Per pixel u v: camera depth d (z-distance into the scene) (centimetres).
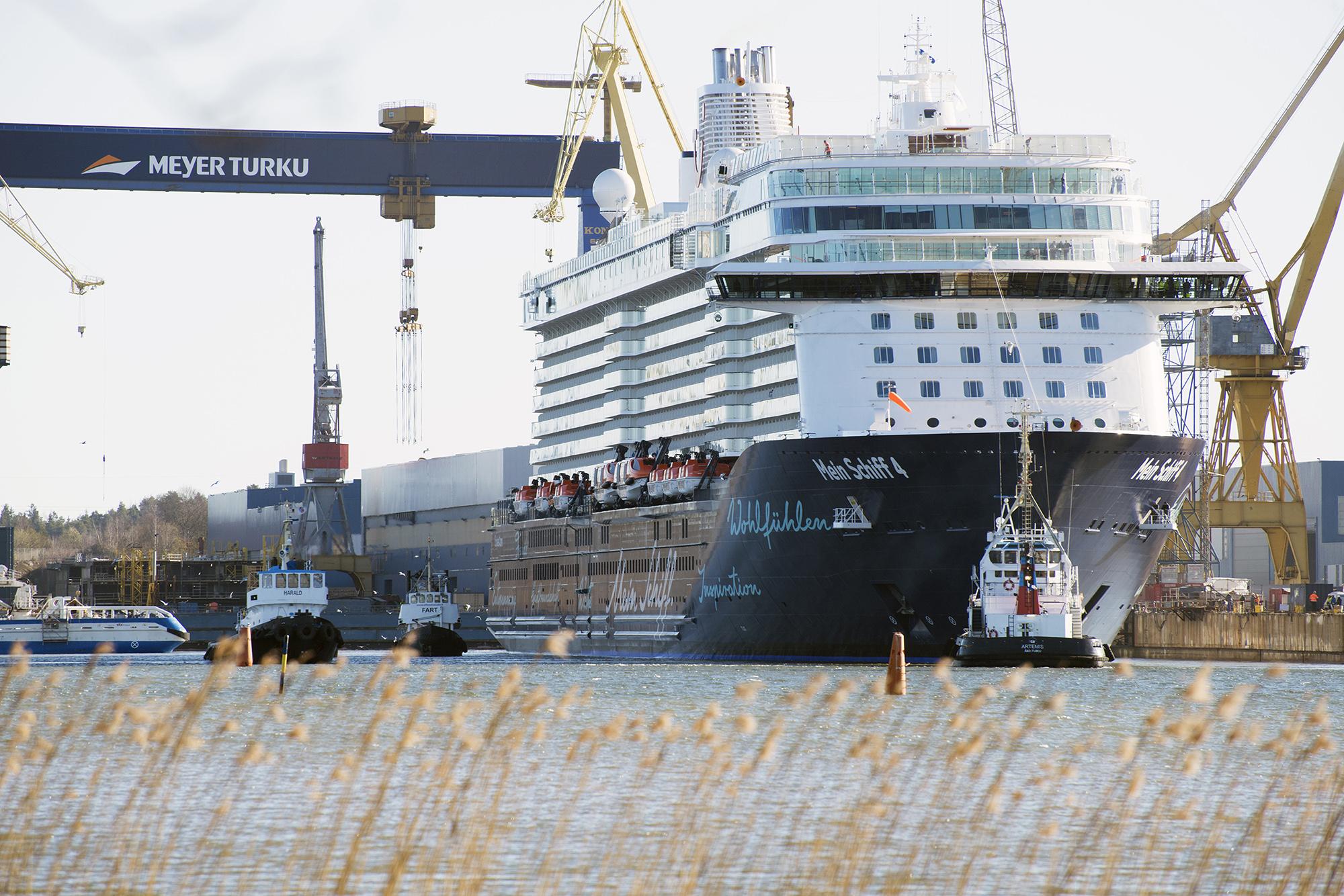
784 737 18512
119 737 18175
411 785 14712
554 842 10306
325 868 10250
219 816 11794
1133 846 12431
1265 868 11506
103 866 11375
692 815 10831
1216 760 17212
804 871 11262
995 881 11250
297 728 9881
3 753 15562
